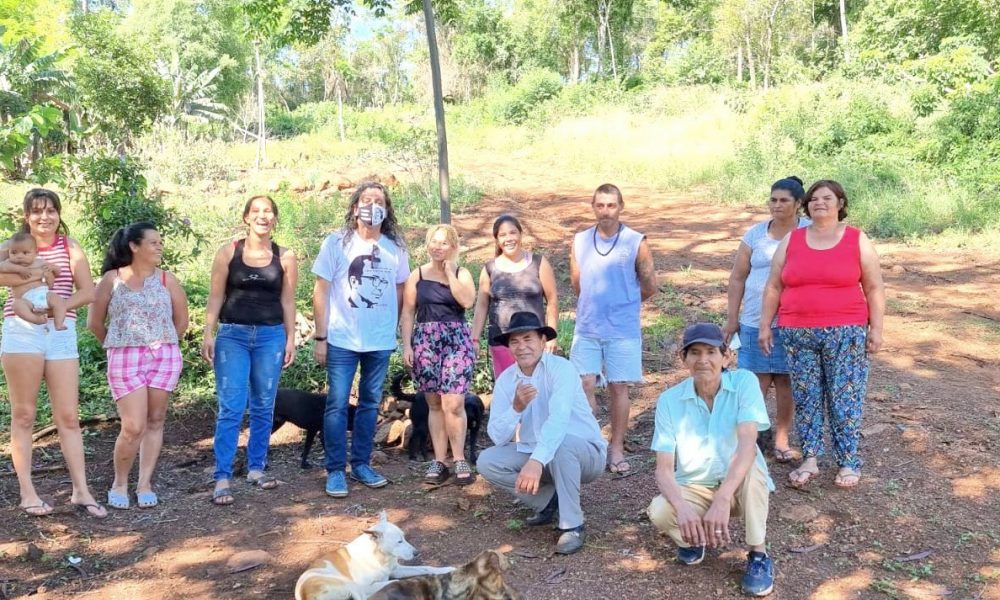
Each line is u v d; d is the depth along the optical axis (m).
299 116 39.06
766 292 5.13
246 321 5.14
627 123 27.06
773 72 36.31
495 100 37.44
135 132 20.33
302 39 11.15
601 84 34.72
